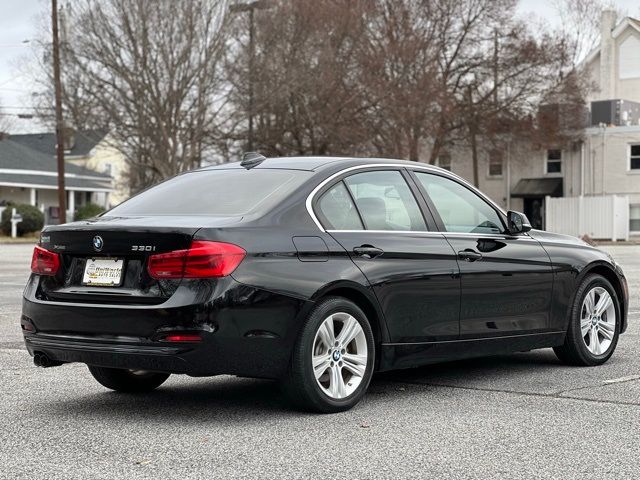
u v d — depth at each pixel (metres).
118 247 5.69
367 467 4.64
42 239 6.12
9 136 67.31
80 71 40.44
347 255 6.06
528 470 4.58
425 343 6.51
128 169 67.69
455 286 6.66
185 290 5.47
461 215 7.00
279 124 45.66
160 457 4.87
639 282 17.34
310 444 5.12
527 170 51.47
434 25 45.62
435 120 44.94
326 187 6.23
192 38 40.53
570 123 48.44
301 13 42.88
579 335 7.68
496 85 48.22
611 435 5.31
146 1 39.94
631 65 55.09
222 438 5.29
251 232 5.69
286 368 5.75
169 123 41.06
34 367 7.93
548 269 7.41
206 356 5.45
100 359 5.67
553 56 47.97
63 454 4.95
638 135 47.62
